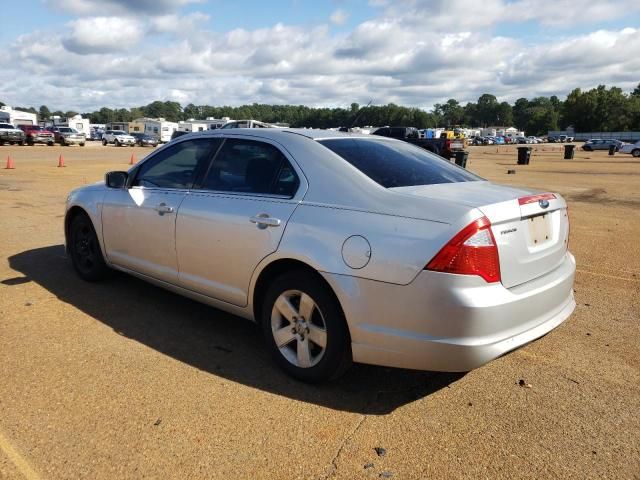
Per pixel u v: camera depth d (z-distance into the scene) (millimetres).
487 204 3047
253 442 2855
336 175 3496
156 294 5176
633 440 2951
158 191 4539
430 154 4363
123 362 3732
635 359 3986
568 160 36094
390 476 2619
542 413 3211
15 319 4445
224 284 3947
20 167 20297
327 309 3289
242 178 3982
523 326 3117
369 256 3080
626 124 132500
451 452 2818
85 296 5066
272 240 3533
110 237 5000
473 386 3535
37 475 2559
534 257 3258
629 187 16719
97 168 20516
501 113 197750
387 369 3766
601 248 7762
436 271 2891
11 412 3066
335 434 2955
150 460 2684
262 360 3855
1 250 6758
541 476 2645
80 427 2939
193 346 4047
